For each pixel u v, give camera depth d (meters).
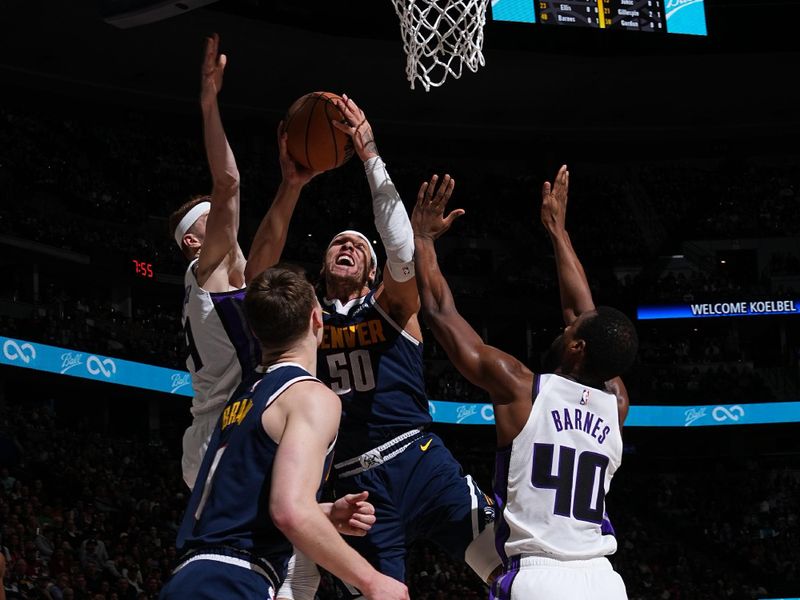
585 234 28.30
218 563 2.59
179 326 23.00
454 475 4.27
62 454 17.02
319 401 2.66
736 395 24.20
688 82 26.39
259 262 4.12
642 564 20.34
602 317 3.36
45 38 22.45
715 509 23.09
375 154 4.13
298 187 4.20
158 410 22.00
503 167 29.50
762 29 24.61
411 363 4.34
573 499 3.19
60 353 18.12
